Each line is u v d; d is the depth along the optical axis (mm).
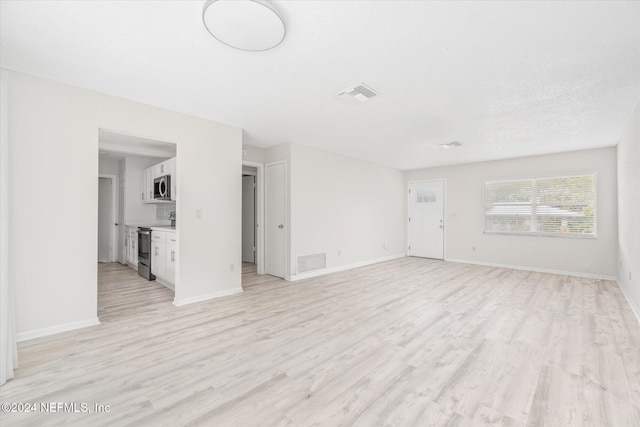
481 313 3150
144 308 3309
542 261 5504
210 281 3711
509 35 1923
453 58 2213
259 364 2084
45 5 1641
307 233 5039
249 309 3287
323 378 1908
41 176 2525
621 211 4281
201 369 2014
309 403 1657
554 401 1674
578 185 5148
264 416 1550
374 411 1588
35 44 2039
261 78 2559
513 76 2488
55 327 2582
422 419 1522
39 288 2508
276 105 3189
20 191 2422
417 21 1785
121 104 2984
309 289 4188
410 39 1978
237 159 3971
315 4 1629
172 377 1916
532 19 1758
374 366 2059
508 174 5945
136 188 5977
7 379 1885
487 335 2582
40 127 2523
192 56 2205
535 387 1810
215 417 1541
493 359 2158
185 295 3480
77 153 2713
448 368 2033
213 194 3736
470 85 2662
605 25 1806
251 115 3518
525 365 2072
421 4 1635
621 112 3295
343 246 5734
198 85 2699
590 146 4840
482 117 3498
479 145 4840
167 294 3869
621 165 4227
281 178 4965
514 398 1702
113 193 6316
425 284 4480
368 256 6359
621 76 2471
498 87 2701
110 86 2727
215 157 3746
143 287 4223
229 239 3906
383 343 2426
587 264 5039
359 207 6133
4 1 1602
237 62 2289
